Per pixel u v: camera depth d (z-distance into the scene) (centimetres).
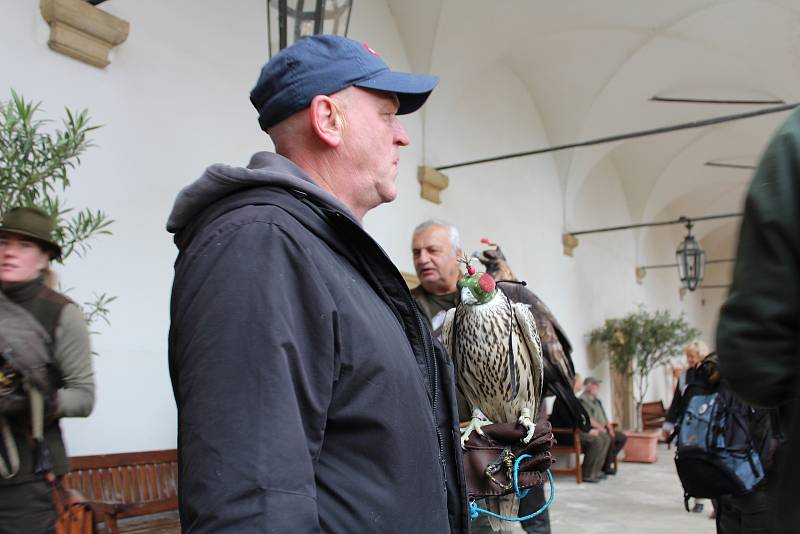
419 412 129
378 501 117
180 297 119
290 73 143
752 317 111
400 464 121
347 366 118
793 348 109
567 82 1235
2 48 439
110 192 496
